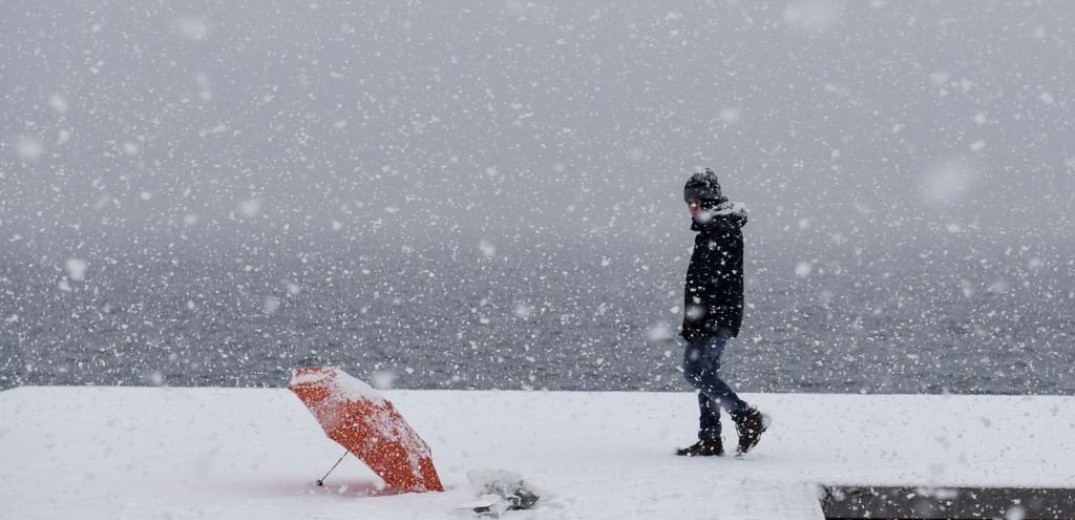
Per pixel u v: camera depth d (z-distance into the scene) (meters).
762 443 7.11
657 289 114.56
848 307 91.31
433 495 5.14
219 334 68.44
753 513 4.59
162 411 8.20
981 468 5.55
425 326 73.25
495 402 8.96
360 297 99.50
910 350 62.81
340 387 5.27
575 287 116.38
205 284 117.50
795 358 58.44
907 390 47.66
